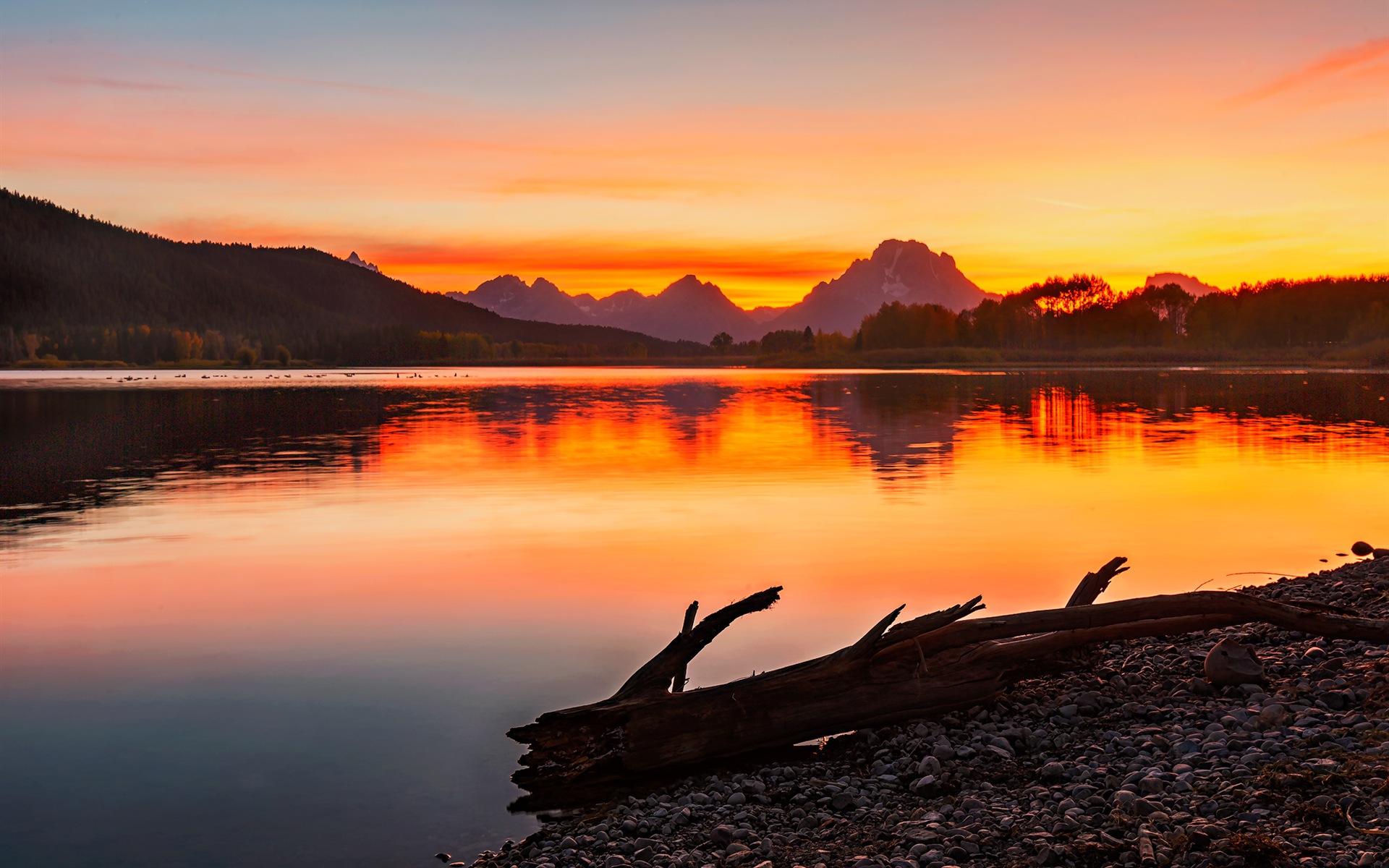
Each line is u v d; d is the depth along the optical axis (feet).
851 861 18.49
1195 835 17.38
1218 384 244.01
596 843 20.25
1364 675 26.50
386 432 121.39
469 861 19.97
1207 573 42.45
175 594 41.06
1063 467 79.61
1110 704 27.25
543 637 34.73
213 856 19.97
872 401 181.06
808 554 47.39
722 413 152.15
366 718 27.43
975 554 46.93
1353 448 91.86
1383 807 17.89
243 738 26.04
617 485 71.87
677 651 27.66
